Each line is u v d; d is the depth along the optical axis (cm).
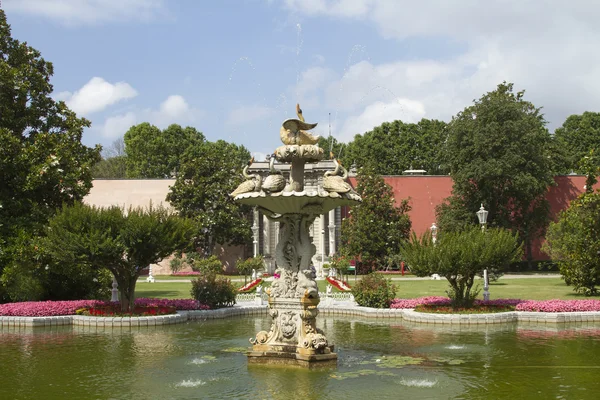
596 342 1273
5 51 2236
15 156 2019
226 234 4034
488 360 1080
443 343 1273
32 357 1139
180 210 4031
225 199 4088
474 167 3775
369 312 1772
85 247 1571
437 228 3819
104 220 1644
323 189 1032
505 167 3716
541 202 3938
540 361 1070
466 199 3953
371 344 1268
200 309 1823
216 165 4141
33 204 2019
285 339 1052
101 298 2125
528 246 4044
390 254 3831
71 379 952
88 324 1579
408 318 1670
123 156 6731
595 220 2134
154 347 1249
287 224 1071
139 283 3209
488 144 3784
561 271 2222
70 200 2169
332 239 4009
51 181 2052
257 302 2069
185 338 1377
